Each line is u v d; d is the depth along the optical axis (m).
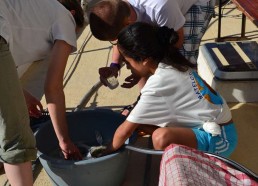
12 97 1.58
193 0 2.34
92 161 1.73
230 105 2.68
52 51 1.73
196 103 1.81
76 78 3.17
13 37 1.65
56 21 1.71
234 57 2.79
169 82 1.76
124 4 1.93
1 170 2.20
